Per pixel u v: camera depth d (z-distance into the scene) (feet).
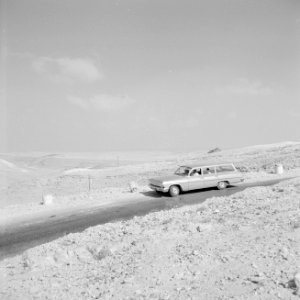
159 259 22.47
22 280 22.70
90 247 28.09
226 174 61.87
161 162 181.27
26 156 523.29
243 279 17.62
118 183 103.50
